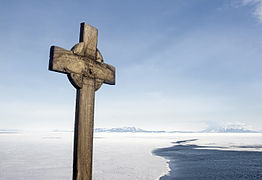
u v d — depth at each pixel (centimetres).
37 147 2630
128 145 3378
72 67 216
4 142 3597
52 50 201
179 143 4259
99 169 1238
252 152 2520
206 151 2622
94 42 247
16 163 1409
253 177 1134
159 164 1468
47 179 989
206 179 1073
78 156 217
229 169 1358
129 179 1007
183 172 1228
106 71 267
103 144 3575
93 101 240
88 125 230
